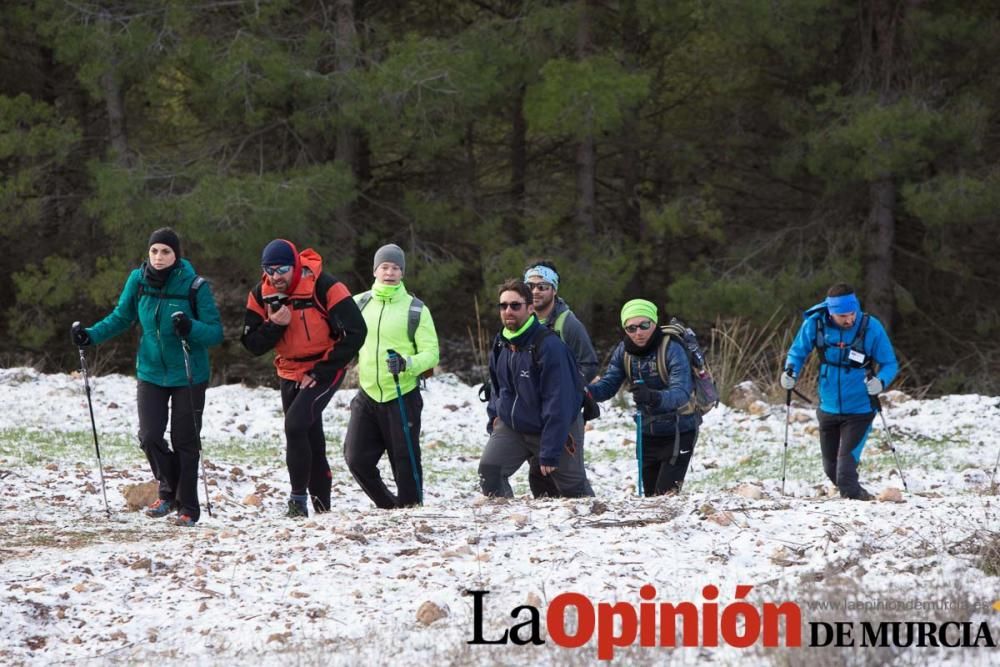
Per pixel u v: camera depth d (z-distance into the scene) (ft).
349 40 66.44
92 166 64.03
